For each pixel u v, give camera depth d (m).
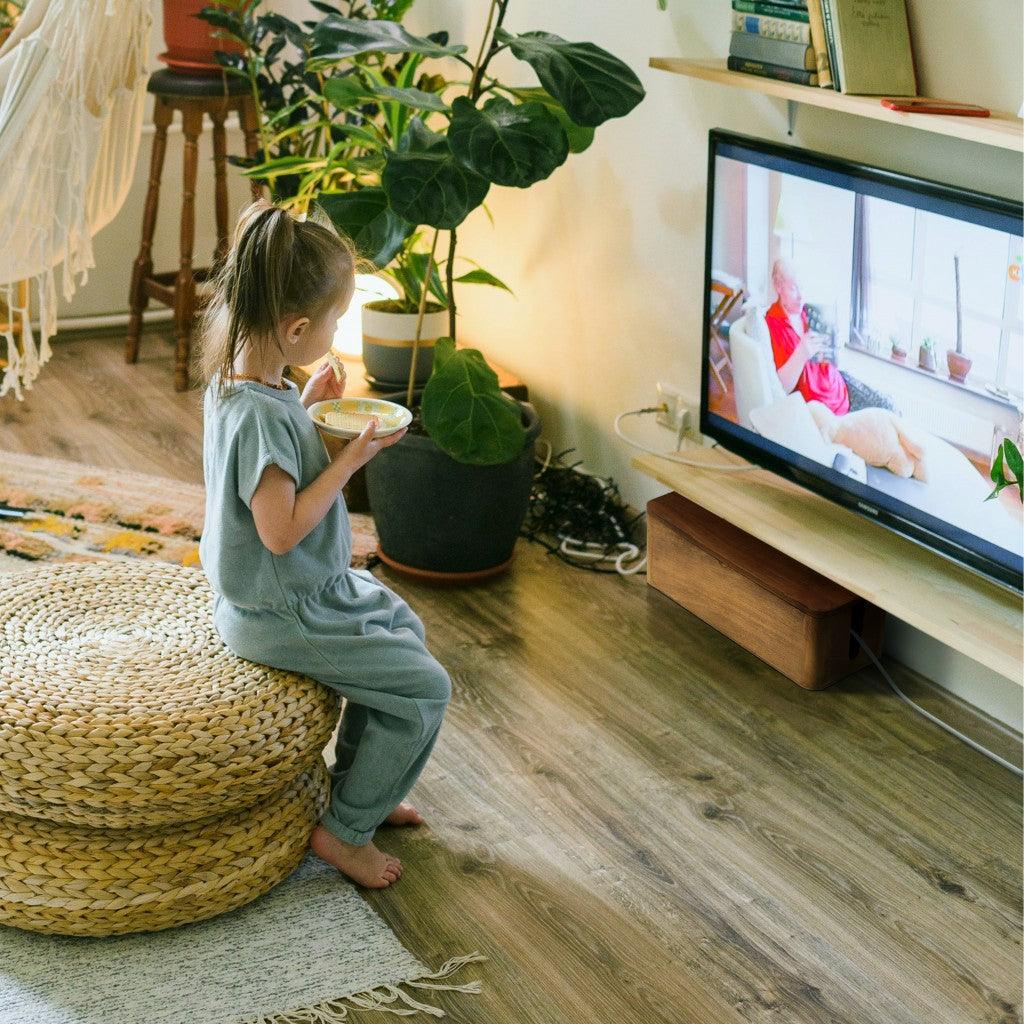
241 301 1.74
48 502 3.15
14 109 2.87
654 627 2.78
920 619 2.22
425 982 1.83
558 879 2.04
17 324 4.16
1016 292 2.01
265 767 1.82
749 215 2.52
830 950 1.91
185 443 3.55
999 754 2.38
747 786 2.27
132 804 1.75
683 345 2.93
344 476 1.81
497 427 2.69
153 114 4.12
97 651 1.94
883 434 2.35
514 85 3.31
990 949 1.92
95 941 1.88
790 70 2.27
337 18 2.58
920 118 1.99
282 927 1.92
